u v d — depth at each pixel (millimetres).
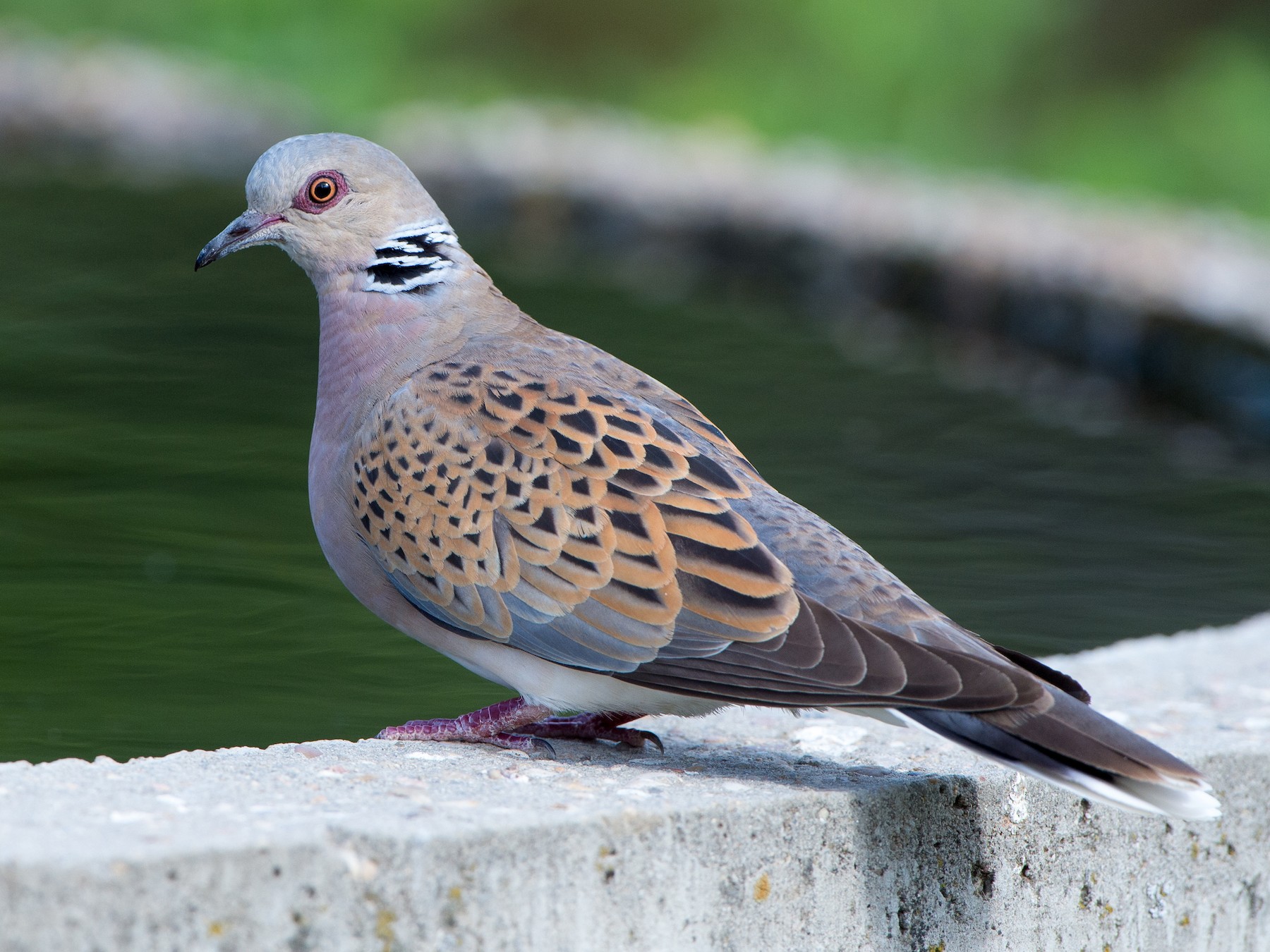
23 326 17531
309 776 6395
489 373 7453
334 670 9539
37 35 33500
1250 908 7496
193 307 18688
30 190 24812
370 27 35938
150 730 8438
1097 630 11109
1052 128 31062
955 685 6176
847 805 6449
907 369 18094
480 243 23594
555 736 7656
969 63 33031
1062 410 17031
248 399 15266
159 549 11438
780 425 15703
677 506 6852
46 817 5617
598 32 35750
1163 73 32562
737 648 6641
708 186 23062
